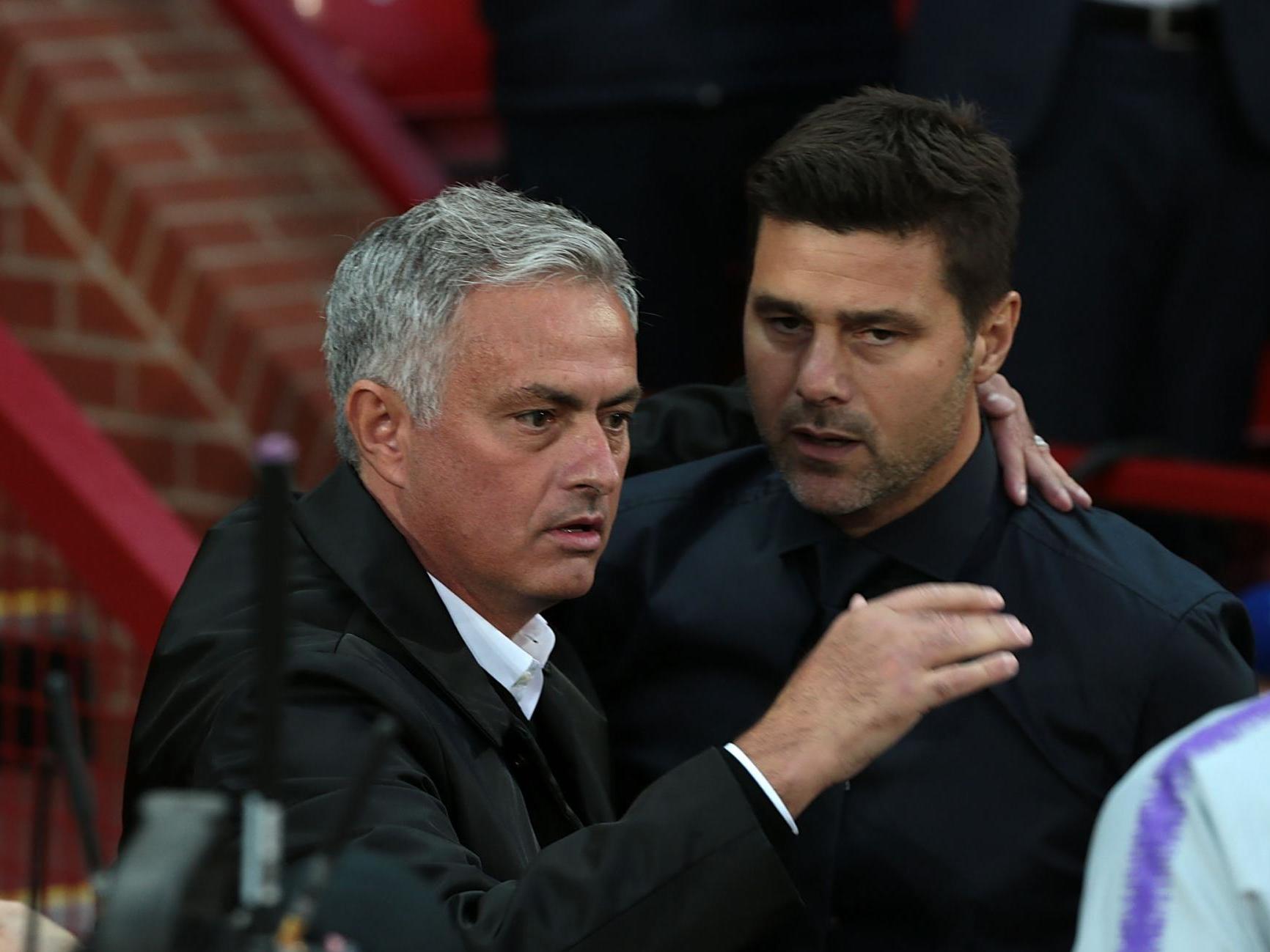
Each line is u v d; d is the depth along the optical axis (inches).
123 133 586.6
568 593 258.2
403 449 257.1
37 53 590.9
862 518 289.0
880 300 258.2
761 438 289.0
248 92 629.9
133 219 574.2
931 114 265.0
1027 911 272.1
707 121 553.6
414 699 250.2
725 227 566.9
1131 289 503.5
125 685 408.5
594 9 550.0
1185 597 274.8
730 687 294.8
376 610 253.8
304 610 253.6
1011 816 272.5
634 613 300.2
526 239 249.9
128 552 380.2
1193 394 513.3
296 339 569.6
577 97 555.8
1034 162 495.2
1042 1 484.1
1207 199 499.5
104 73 601.6
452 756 248.4
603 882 222.4
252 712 231.0
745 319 276.7
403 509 260.5
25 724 413.1
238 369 566.3
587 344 249.4
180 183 586.9
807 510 292.0
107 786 408.2
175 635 259.6
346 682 238.5
